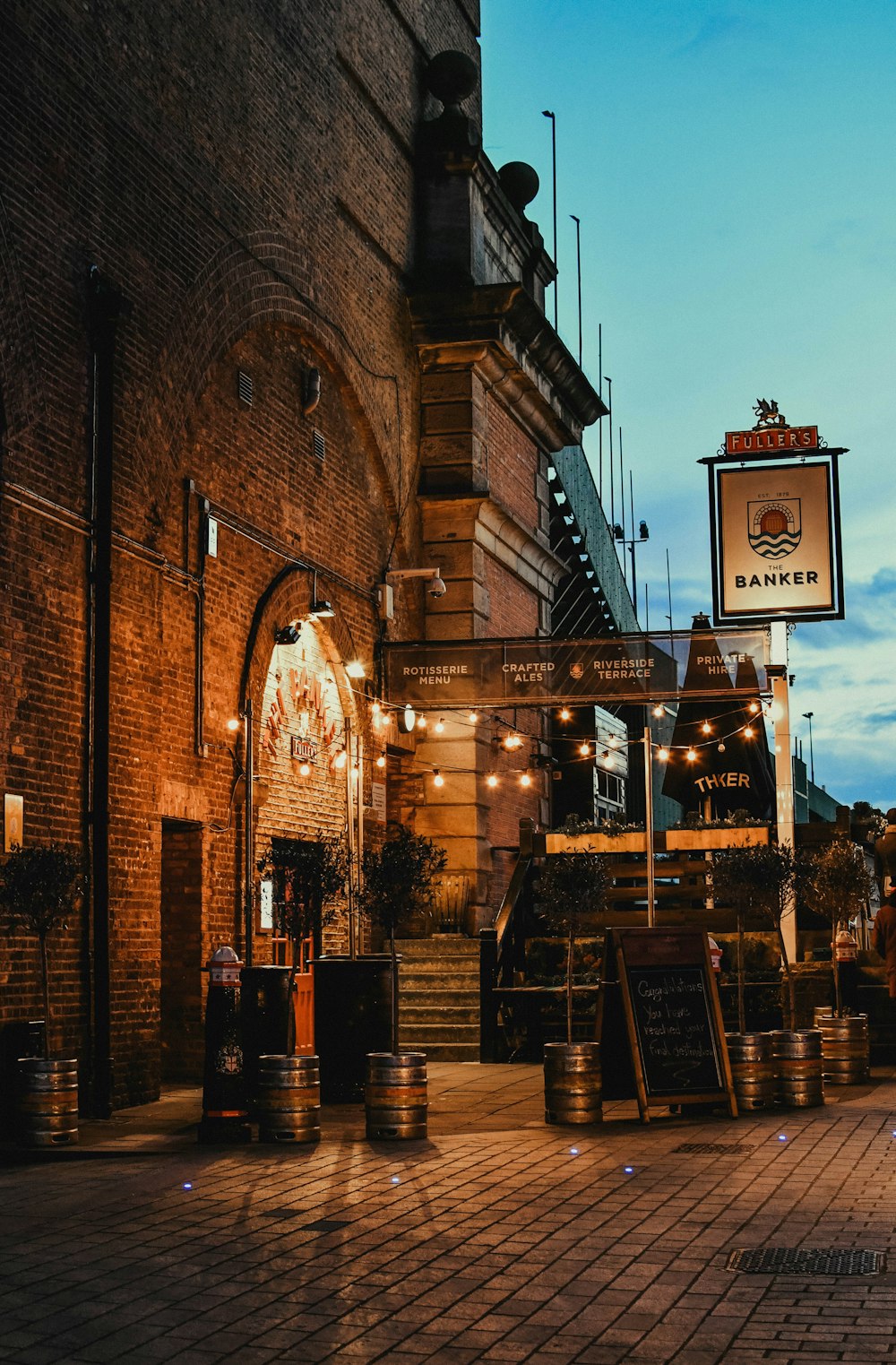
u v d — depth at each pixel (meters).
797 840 18.77
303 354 18.33
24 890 11.03
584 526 28.11
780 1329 5.87
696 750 20.61
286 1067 10.71
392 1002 13.51
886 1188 8.66
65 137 13.12
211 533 15.50
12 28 12.42
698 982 12.26
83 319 13.27
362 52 20.19
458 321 21.58
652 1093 11.71
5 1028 11.55
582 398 25.94
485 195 22.98
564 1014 16.98
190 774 15.04
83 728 13.03
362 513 20.02
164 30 14.95
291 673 17.83
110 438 13.38
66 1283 6.70
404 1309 6.30
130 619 13.78
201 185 15.57
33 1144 10.66
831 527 19.83
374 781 20.00
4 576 12.01
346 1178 9.23
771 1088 12.32
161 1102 13.66
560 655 20.17
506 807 22.97
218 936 15.54
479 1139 10.87
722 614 19.91
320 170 18.69
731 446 20.16
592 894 13.38
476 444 22.03
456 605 21.69
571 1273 6.82
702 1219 7.88
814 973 16.70
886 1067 15.49
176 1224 7.89
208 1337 5.93
